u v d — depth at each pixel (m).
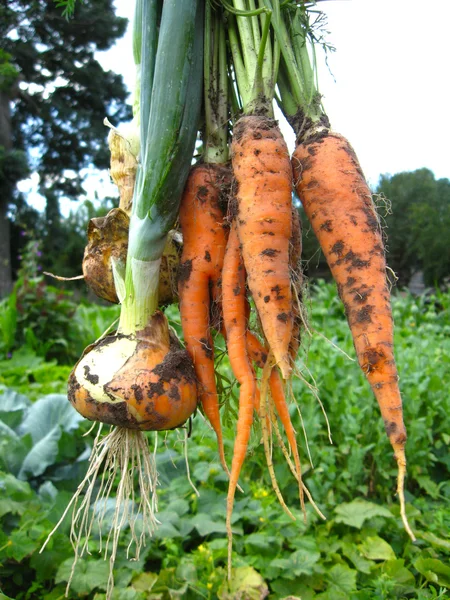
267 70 0.30
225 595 0.46
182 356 0.30
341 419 0.70
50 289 1.65
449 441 0.69
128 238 0.32
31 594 0.51
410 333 1.29
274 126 0.30
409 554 0.55
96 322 1.54
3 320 1.41
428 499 0.66
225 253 0.31
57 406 0.73
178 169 0.29
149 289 0.31
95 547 0.52
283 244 0.29
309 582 0.49
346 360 0.83
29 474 0.63
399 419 0.28
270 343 0.28
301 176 0.31
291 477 0.64
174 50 0.28
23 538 0.49
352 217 0.29
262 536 0.52
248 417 0.30
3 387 0.84
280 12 0.32
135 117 0.34
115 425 0.31
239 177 0.29
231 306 0.30
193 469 0.67
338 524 0.58
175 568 0.49
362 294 0.29
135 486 0.65
